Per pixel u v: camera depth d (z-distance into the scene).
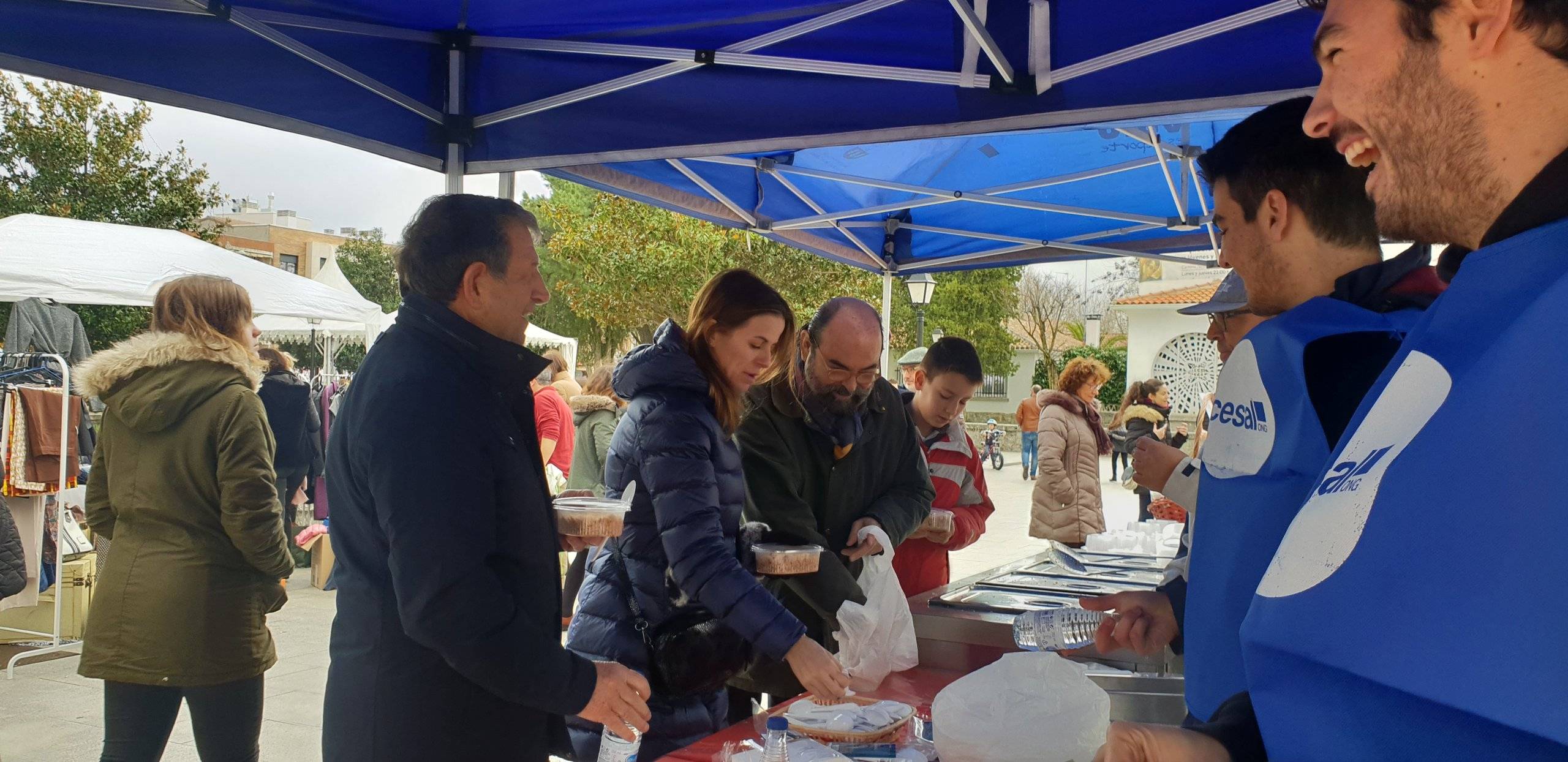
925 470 2.89
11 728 4.26
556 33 3.14
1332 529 0.43
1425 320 0.49
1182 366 28.06
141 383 2.67
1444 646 0.35
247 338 2.87
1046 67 2.60
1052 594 2.46
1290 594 0.44
